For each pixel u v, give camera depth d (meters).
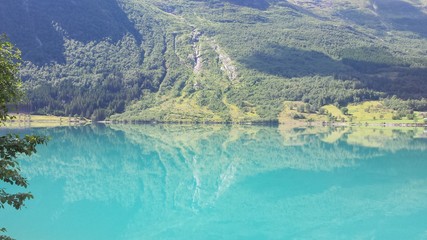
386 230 40.47
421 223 42.69
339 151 100.19
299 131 165.00
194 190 58.66
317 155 93.38
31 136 17.92
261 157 90.62
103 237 37.69
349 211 47.22
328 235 39.06
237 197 54.69
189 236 38.56
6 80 17.14
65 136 132.50
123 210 47.12
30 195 17.83
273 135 144.50
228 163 82.69
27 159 82.56
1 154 17.19
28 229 38.91
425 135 143.75
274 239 37.88
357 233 39.69
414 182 63.16
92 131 154.38
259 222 43.16
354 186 60.53
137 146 107.94
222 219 44.28
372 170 74.00
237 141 122.88
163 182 64.12
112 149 101.00
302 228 41.19
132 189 58.44
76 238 37.06
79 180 63.25
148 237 38.12
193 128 179.50
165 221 43.31
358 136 140.50
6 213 43.78
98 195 54.00
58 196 52.34
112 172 71.31
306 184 62.25
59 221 41.88
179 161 84.94
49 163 78.19
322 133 154.38
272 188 59.75
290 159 87.75
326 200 52.44
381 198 53.22
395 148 105.75
